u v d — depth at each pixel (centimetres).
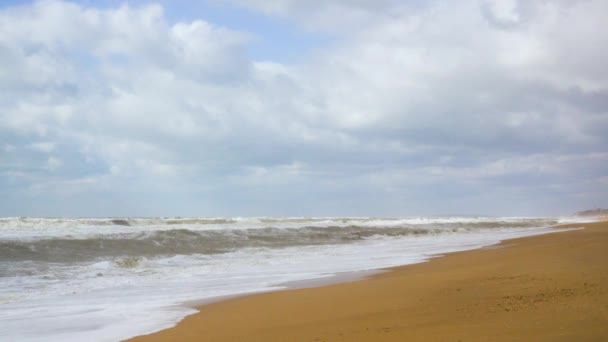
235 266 2023
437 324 830
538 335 689
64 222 3669
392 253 2516
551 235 3494
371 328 845
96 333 952
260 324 969
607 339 644
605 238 2752
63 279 1672
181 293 1399
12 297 1350
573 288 1045
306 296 1280
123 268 1948
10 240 2348
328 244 3186
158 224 4188
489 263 1795
